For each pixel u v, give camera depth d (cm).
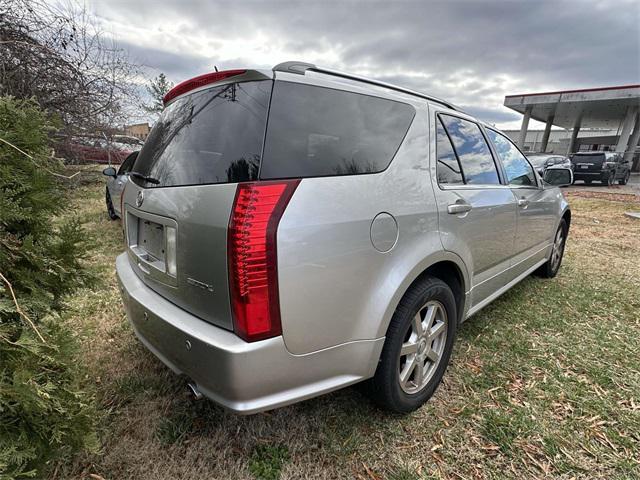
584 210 926
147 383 218
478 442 184
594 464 173
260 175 137
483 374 239
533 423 197
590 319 321
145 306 172
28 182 135
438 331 210
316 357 150
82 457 168
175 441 179
